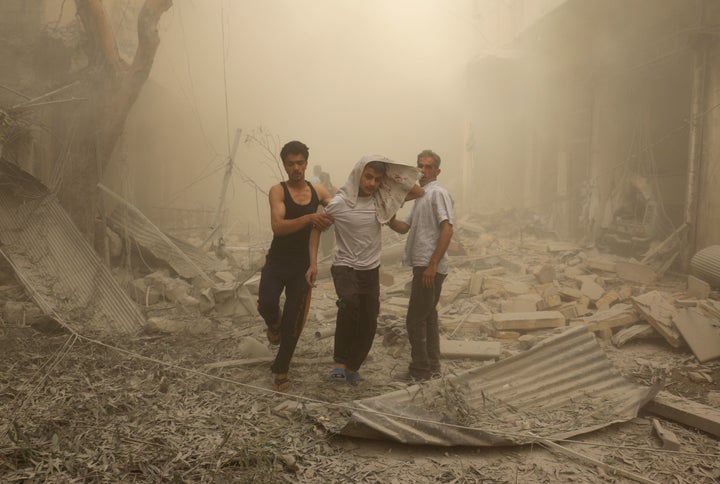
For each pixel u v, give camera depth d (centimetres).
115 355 456
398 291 755
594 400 375
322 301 720
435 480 288
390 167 409
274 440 317
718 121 853
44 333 521
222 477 276
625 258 989
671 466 305
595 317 576
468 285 758
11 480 262
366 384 417
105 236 780
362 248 405
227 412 353
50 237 651
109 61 840
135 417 339
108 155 846
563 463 308
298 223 391
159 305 664
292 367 455
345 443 322
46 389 375
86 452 293
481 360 487
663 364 484
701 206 877
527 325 568
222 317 618
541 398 378
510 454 318
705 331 509
